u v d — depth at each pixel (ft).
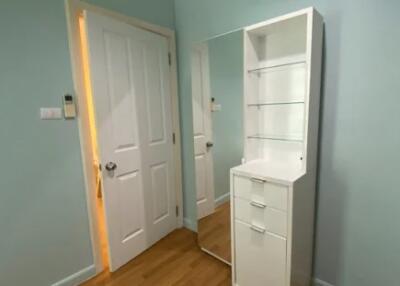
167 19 7.41
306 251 5.04
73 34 5.33
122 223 6.40
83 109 5.63
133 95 6.46
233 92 6.04
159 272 6.24
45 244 5.32
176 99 7.86
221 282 5.86
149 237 7.30
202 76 6.81
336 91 4.68
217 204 6.78
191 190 8.20
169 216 8.06
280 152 5.65
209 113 6.74
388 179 4.34
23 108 4.83
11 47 4.62
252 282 5.18
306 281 5.22
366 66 4.31
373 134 4.39
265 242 4.80
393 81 4.09
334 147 4.86
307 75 4.34
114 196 6.14
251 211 4.92
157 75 7.13
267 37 5.49
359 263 4.85
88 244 6.02
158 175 7.50
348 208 4.84
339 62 4.58
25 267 5.09
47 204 5.28
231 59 6.00
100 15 5.52
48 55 5.07
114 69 5.92
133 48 6.36
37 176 5.10
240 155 6.06
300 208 4.57
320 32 4.52
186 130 7.95
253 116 5.68
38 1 4.87
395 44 4.01
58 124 5.31
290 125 5.41
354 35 4.36
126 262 6.59
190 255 6.95
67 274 5.71
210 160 6.85
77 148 5.63
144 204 7.05
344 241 4.98
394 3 3.93
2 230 4.77
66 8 5.22
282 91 5.43
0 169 4.66
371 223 4.61
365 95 4.39
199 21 6.93
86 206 5.91
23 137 4.87
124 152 6.31
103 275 6.15
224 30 6.36
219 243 6.73
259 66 5.70
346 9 4.38
